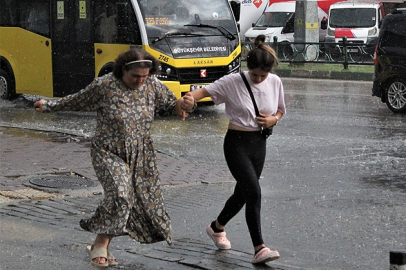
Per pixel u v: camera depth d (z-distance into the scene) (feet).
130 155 23.67
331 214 32.17
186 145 51.26
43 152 46.01
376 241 27.86
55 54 72.49
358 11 135.74
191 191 36.70
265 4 147.33
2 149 46.83
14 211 31.55
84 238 27.40
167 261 24.73
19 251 25.64
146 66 23.09
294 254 26.16
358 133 56.29
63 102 23.75
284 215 32.01
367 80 106.11
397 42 69.10
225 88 25.02
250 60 24.54
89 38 69.77
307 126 59.82
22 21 74.79
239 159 24.97
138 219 24.03
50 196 34.63
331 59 114.11
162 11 67.41
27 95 82.17
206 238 28.19
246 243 27.50
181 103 24.07
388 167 43.34
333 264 24.94
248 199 24.81
